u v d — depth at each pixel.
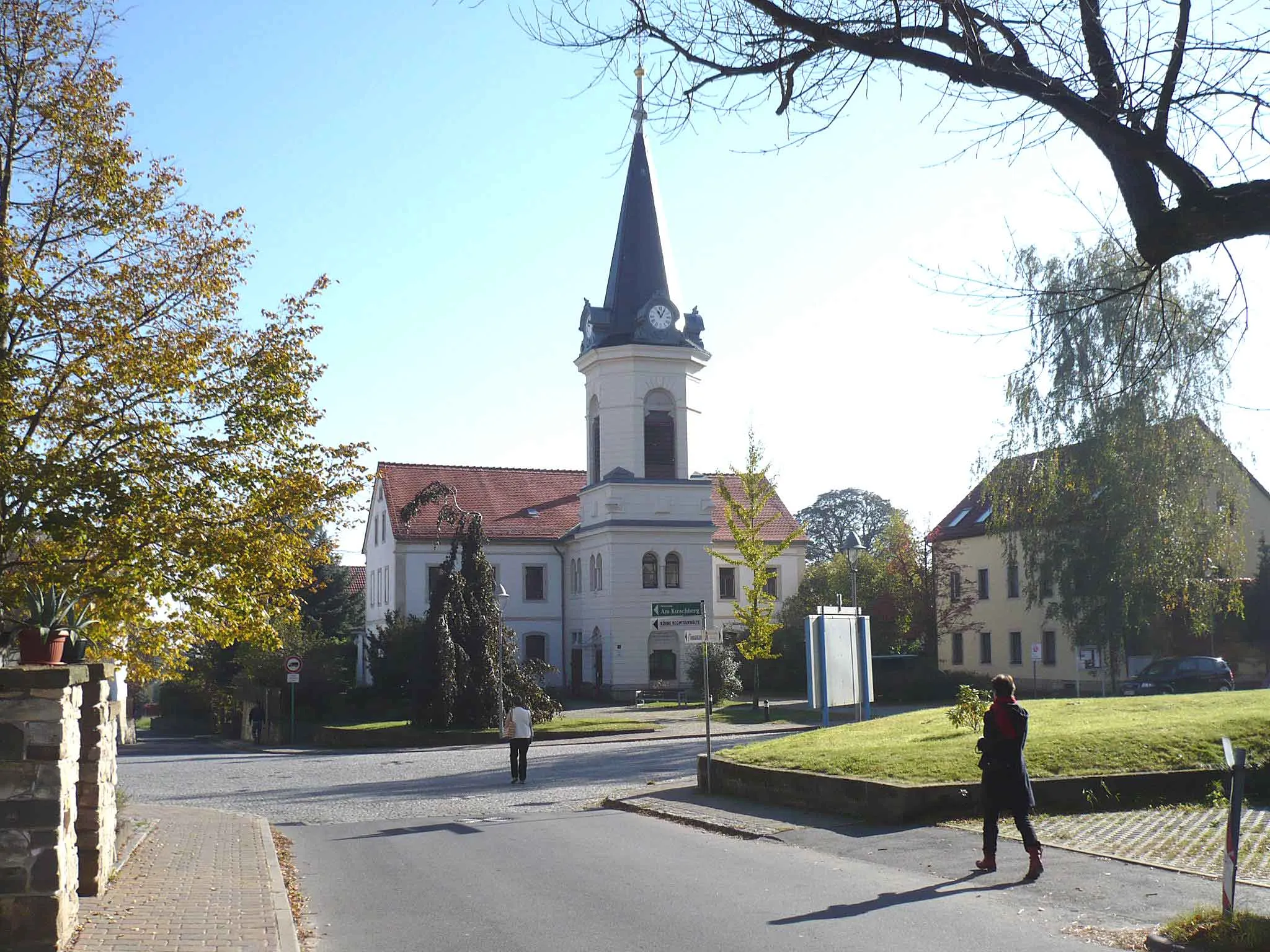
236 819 17.11
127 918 9.55
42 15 16.00
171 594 15.55
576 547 57.78
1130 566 37.66
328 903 10.70
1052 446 38.19
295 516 16.06
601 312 54.84
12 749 8.24
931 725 21.14
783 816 15.40
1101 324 25.41
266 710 45.03
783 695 53.31
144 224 16.28
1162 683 39.31
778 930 8.88
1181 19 6.63
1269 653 44.66
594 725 37.84
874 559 62.72
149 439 14.81
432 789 22.17
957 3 6.71
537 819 16.70
